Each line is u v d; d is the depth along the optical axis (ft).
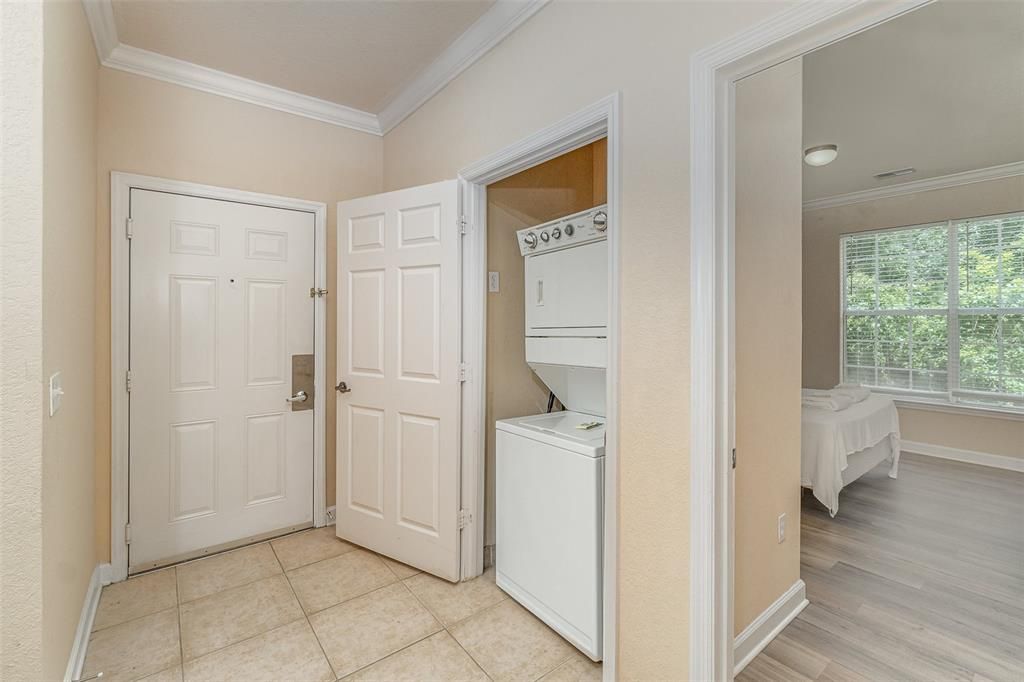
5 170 3.78
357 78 8.71
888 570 5.37
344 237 9.01
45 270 4.09
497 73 7.04
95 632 6.35
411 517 8.11
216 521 8.66
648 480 4.92
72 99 5.45
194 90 8.43
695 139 4.43
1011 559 4.65
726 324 4.47
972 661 4.72
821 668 5.26
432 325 7.89
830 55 5.03
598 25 5.43
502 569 7.39
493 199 8.36
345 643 6.15
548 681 5.50
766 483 5.69
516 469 7.05
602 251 6.43
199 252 8.46
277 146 9.29
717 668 4.50
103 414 7.63
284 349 9.38
